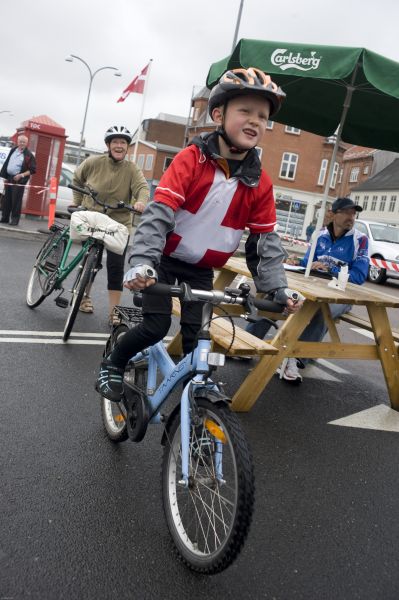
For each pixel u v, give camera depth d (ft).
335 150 18.71
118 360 9.87
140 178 19.45
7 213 42.04
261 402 15.07
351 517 9.82
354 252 18.60
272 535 9.00
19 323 18.45
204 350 8.00
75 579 7.35
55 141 48.01
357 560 8.62
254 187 8.66
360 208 18.42
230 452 7.23
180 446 8.30
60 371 14.64
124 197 19.51
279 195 156.04
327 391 16.90
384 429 14.25
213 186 8.54
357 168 206.90
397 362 15.62
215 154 8.29
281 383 17.02
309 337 16.72
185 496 8.58
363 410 15.53
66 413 12.28
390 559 8.75
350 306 17.53
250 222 9.16
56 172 48.60
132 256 7.93
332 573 8.24
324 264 18.62
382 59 14.56
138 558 7.92
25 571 7.36
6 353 15.42
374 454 12.62
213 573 7.33
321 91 19.83
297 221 158.20
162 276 9.36
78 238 16.89
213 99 8.34
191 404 7.84
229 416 7.34
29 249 33.99
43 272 19.75
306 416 14.48
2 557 7.55
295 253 78.64
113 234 16.94
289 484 10.73
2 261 28.66
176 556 8.01
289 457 11.90
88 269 16.65
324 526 9.44
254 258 9.36
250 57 15.83
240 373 17.38
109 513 8.89
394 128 20.80
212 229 8.92
